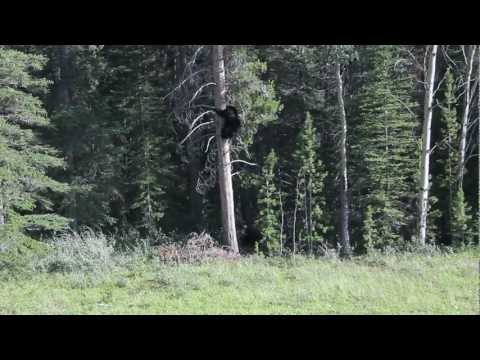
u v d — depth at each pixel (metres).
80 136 22.53
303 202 26.62
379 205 25.53
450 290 11.69
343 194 25.22
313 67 26.62
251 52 21.70
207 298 11.77
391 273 13.58
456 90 28.45
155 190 24.59
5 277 13.61
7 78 14.97
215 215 26.55
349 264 15.41
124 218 24.92
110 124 24.20
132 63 24.28
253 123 19.44
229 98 18.80
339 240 26.55
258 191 26.61
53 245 16.39
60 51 22.97
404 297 11.36
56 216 15.52
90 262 14.84
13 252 13.70
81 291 12.57
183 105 19.59
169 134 25.84
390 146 26.28
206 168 21.97
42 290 12.63
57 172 22.36
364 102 25.94
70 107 22.31
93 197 22.81
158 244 22.55
